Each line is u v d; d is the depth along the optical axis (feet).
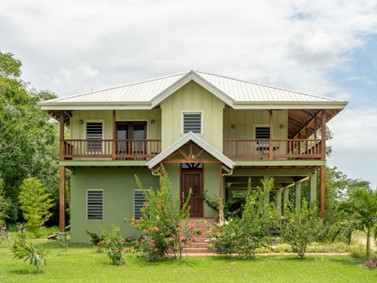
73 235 74.95
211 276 41.39
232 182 91.71
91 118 77.97
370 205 48.78
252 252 53.06
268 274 42.34
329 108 70.38
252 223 53.06
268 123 78.23
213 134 72.38
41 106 71.72
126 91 80.18
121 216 74.95
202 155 67.67
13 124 93.09
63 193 71.72
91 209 75.41
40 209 95.96
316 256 53.83
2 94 100.12
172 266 47.44
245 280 39.32
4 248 66.18
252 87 81.66
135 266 47.75
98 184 75.51
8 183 110.22
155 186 74.79
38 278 40.60
